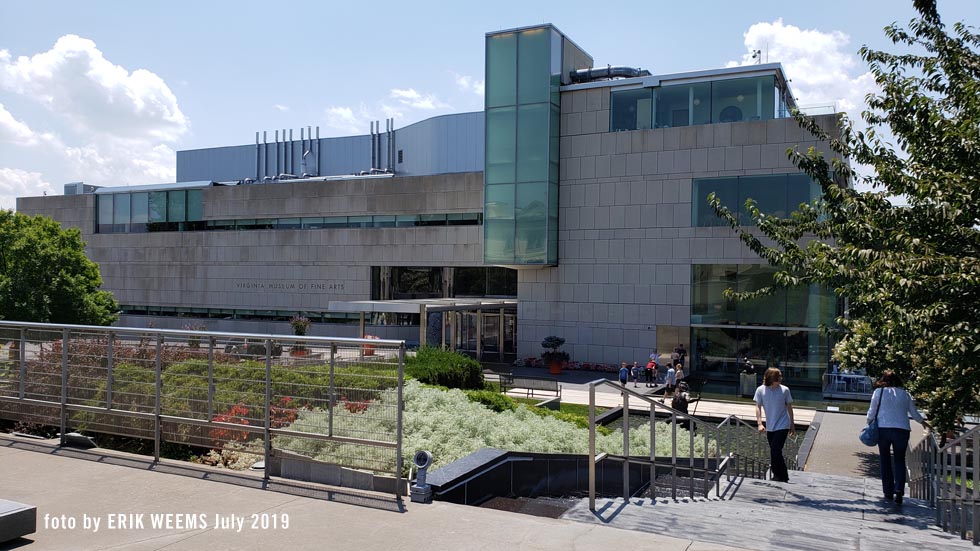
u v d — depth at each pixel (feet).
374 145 222.07
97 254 167.32
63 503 20.22
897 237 27.73
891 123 37.50
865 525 23.59
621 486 33.50
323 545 16.85
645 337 109.81
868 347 42.19
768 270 102.06
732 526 20.74
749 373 95.30
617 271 111.75
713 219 105.50
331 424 22.53
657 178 108.99
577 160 114.52
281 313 148.77
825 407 84.28
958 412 38.42
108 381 27.48
